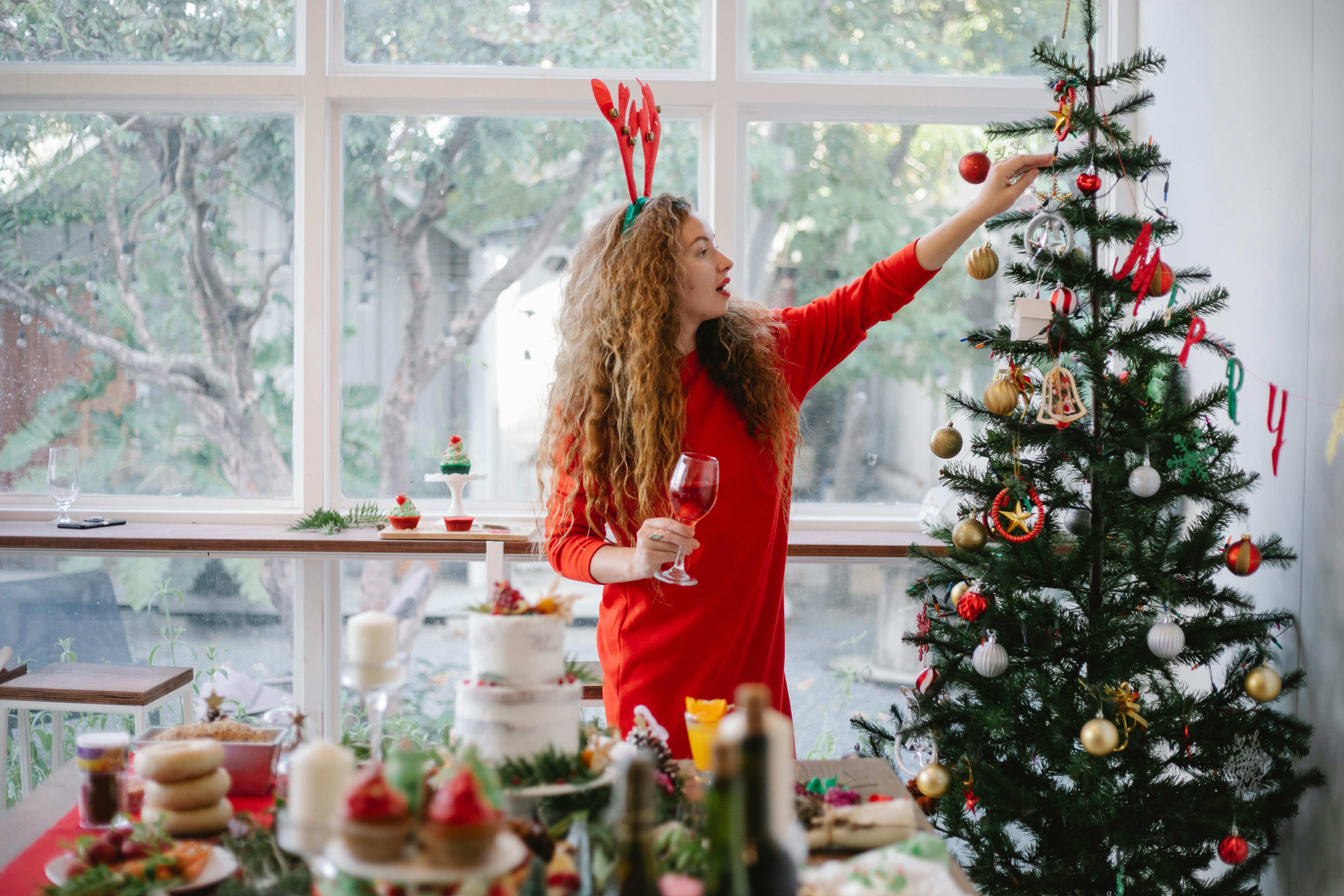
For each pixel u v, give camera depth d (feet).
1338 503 6.46
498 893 2.89
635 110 6.18
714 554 5.55
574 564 5.47
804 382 6.33
